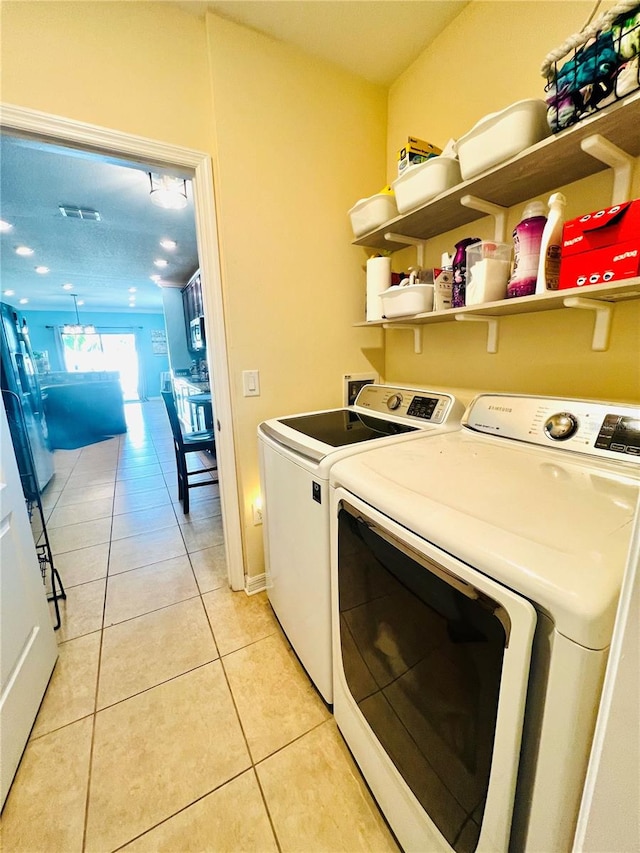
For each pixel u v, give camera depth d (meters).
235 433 1.64
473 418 1.19
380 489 0.77
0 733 0.96
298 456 1.12
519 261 1.04
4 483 1.12
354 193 1.75
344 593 0.96
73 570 1.99
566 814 0.49
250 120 1.44
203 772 1.02
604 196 1.01
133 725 1.15
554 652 0.45
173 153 1.35
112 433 5.47
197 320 4.75
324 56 1.54
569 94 0.80
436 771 0.69
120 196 2.44
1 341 2.31
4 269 4.43
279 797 0.96
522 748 0.53
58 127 1.17
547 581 0.46
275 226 1.57
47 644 1.30
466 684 0.60
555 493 0.70
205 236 1.48
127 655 1.42
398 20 1.37
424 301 1.38
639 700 0.34
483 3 1.25
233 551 1.76
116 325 9.28
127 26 1.23
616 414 0.85
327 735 1.12
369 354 1.94
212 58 1.33
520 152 0.95
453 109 1.42
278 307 1.63
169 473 3.66
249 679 1.31
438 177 1.20
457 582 0.57
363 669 0.92
